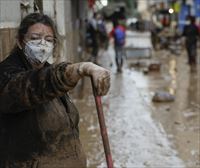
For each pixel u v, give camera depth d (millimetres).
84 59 21922
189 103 12305
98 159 7383
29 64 2855
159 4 55969
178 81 16859
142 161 7289
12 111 2703
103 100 12781
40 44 2814
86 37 26359
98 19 29734
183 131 9242
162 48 33594
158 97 12477
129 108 11602
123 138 8664
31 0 6402
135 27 66688
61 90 2598
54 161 2902
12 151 2834
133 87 15266
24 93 2578
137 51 26328
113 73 19375
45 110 2857
